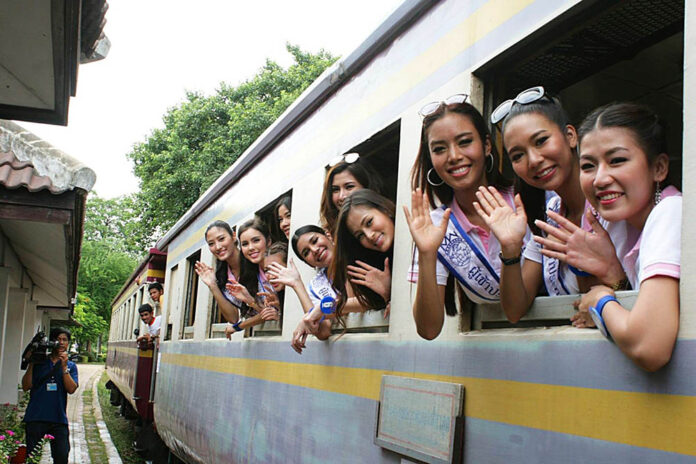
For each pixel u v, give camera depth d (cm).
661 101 344
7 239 898
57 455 662
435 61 303
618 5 231
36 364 666
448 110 261
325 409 378
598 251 209
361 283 331
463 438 257
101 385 2542
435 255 254
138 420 1273
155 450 955
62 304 1838
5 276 848
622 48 293
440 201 278
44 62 442
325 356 387
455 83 286
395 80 337
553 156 227
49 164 549
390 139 360
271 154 535
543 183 232
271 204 521
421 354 292
